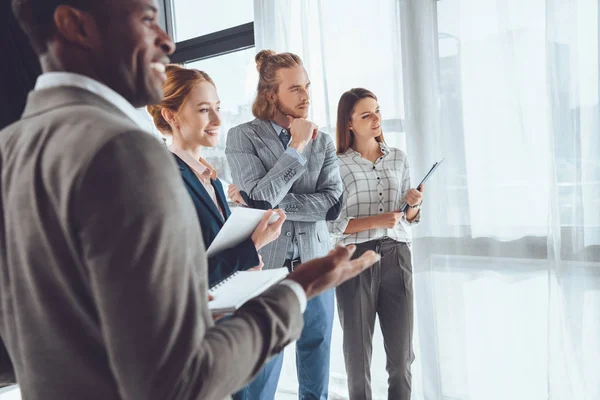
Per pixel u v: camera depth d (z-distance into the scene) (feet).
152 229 1.70
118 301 1.67
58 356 1.88
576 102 6.48
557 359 6.82
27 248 1.86
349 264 2.41
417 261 7.89
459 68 7.38
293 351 9.29
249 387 6.00
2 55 5.37
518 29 6.96
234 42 10.05
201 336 1.82
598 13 6.31
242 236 4.58
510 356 7.35
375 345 8.55
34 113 2.06
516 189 7.15
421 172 7.74
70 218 1.73
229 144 7.07
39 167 1.86
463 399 7.67
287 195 6.71
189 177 4.88
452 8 7.36
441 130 7.55
